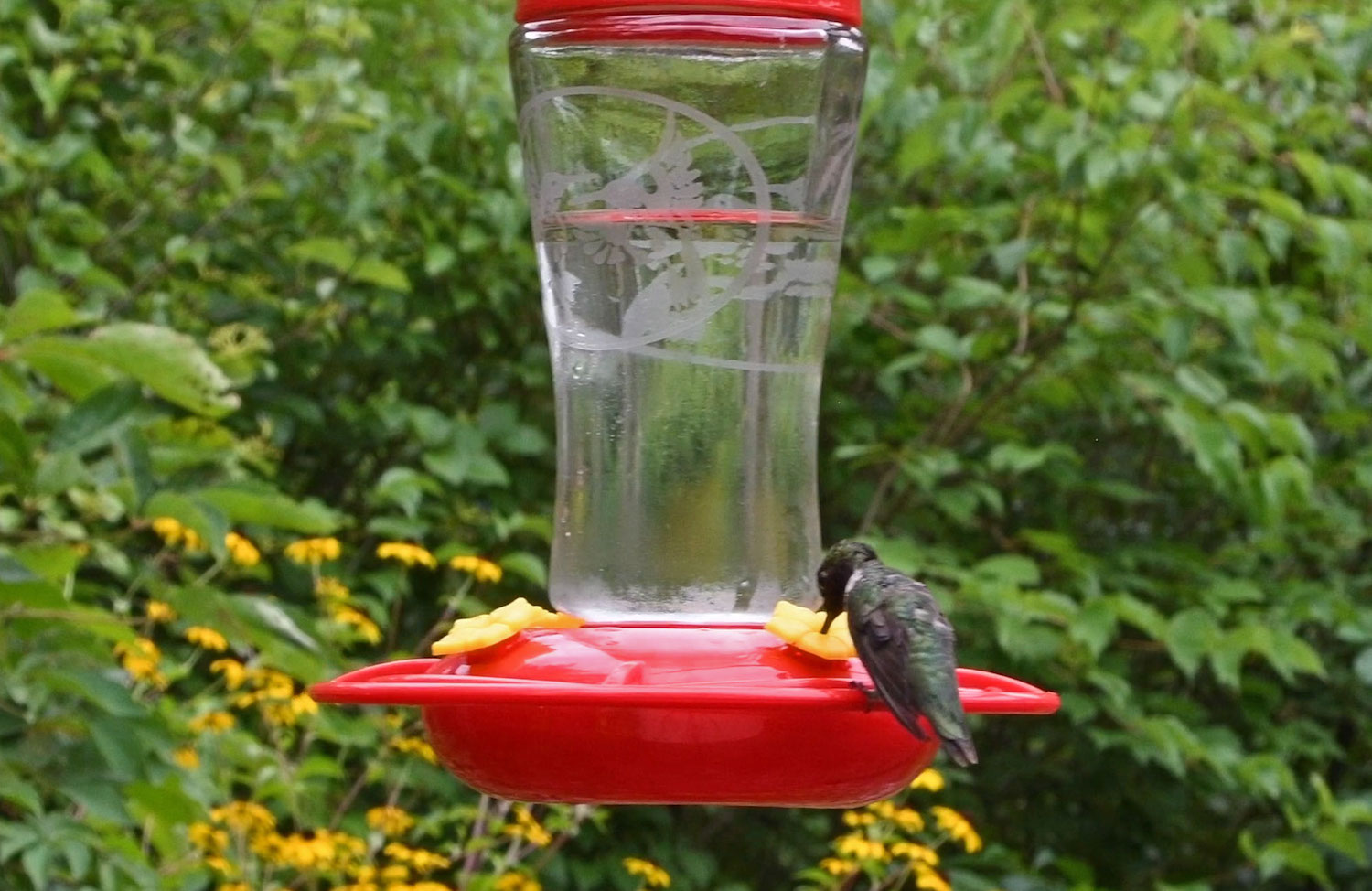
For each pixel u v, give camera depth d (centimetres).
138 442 595
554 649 435
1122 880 1053
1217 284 978
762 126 475
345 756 821
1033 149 895
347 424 994
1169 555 976
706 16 470
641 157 474
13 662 566
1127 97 870
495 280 956
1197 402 885
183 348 561
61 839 593
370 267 864
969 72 913
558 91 477
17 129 899
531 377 977
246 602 656
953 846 1018
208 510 594
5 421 572
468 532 962
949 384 956
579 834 927
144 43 913
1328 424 1005
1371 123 1067
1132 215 877
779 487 490
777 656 435
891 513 999
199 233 918
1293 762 1120
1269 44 885
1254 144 896
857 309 918
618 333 483
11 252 909
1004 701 421
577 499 488
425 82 977
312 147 902
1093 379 918
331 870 729
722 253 480
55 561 602
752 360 485
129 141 917
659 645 435
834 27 486
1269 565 1067
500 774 427
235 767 812
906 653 407
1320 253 953
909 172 859
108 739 573
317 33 897
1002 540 1005
